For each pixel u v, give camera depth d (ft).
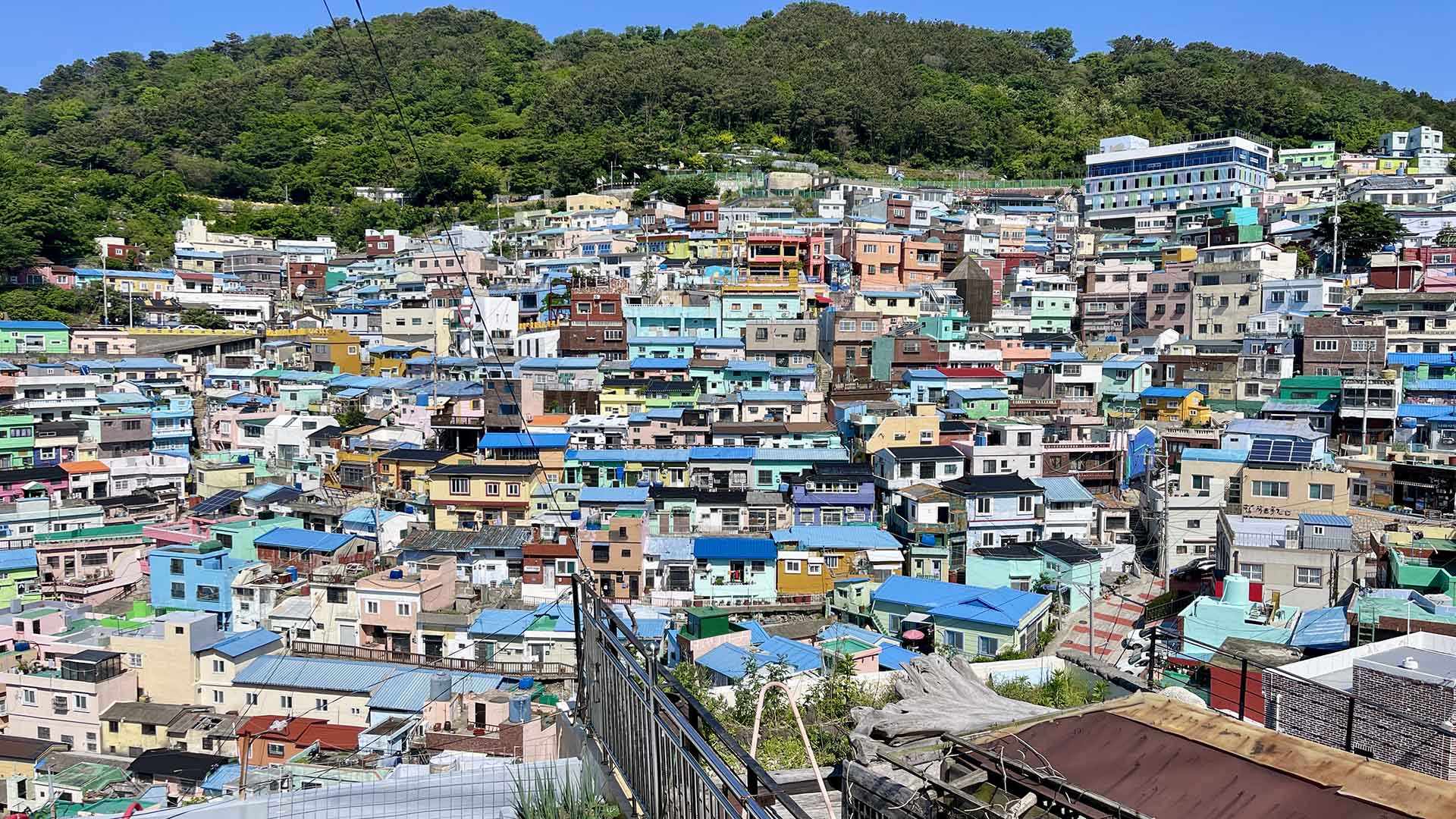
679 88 459.32
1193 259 282.56
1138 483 196.65
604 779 32.76
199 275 338.13
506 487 186.29
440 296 292.81
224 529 181.57
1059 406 224.53
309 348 284.00
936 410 206.28
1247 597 130.21
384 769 101.09
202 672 142.31
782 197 382.63
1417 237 289.53
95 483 213.87
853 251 302.04
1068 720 32.27
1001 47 535.19
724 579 168.04
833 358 249.14
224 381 268.00
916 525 173.27
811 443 207.51
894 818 29.94
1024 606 139.44
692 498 182.70
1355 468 180.24
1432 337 218.38
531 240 357.41
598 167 411.34
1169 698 33.45
